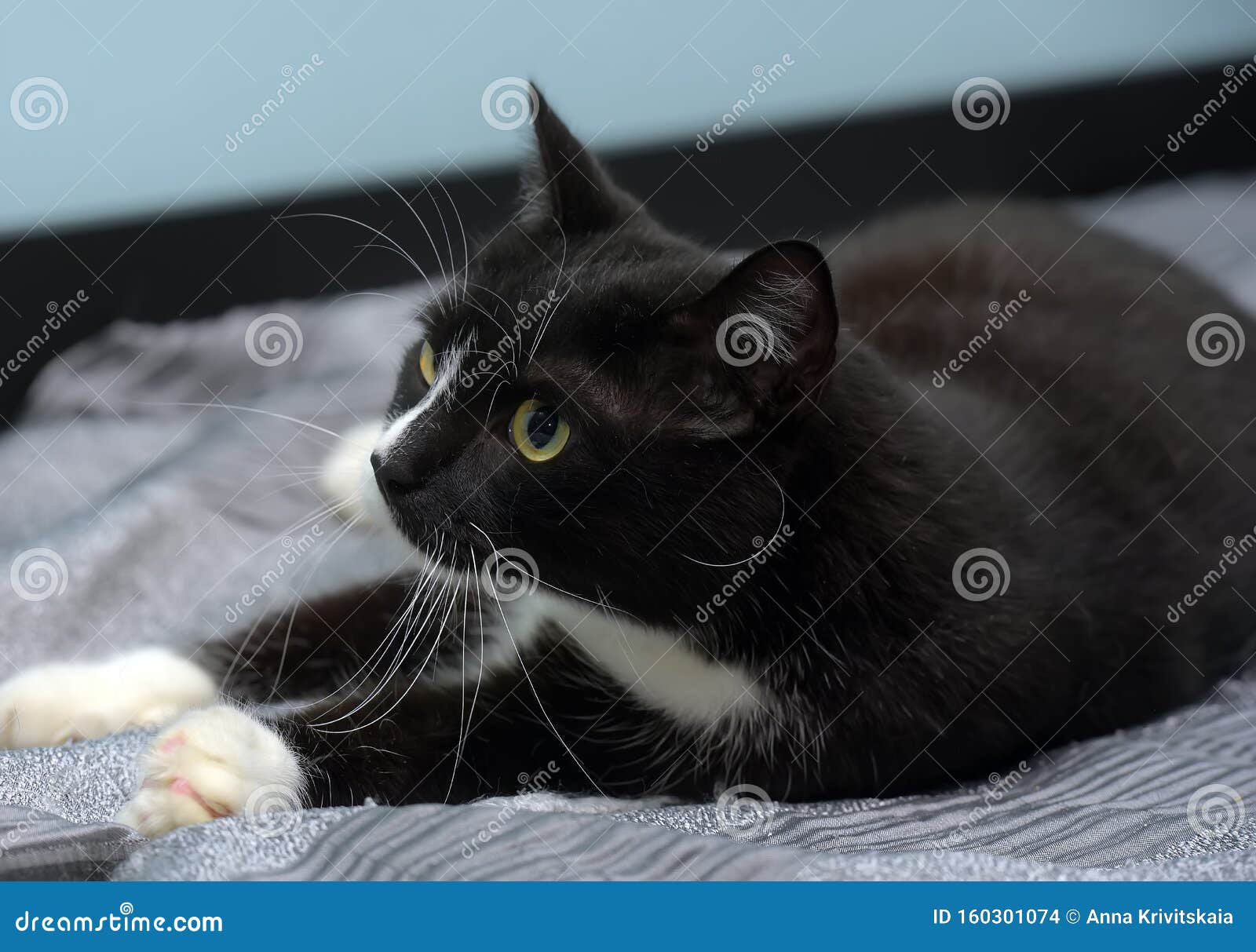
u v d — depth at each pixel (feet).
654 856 2.25
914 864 2.26
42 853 2.27
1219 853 2.37
